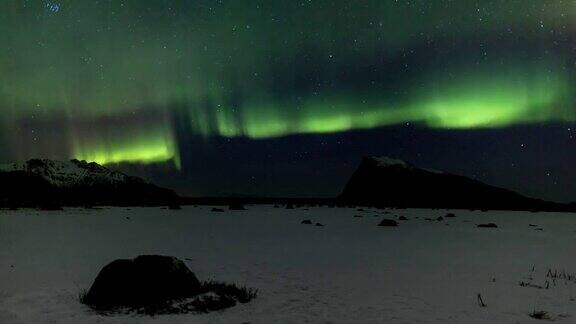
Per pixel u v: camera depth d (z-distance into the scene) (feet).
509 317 29.91
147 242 73.77
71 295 34.53
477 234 94.27
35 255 56.34
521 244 75.61
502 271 48.11
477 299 34.96
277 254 60.23
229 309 31.35
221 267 48.85
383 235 90.12
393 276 44.68
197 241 76.33
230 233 92.38
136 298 31.55
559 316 30.19
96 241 74.13
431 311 31.27
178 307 30.76
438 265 52.01
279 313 30.55
